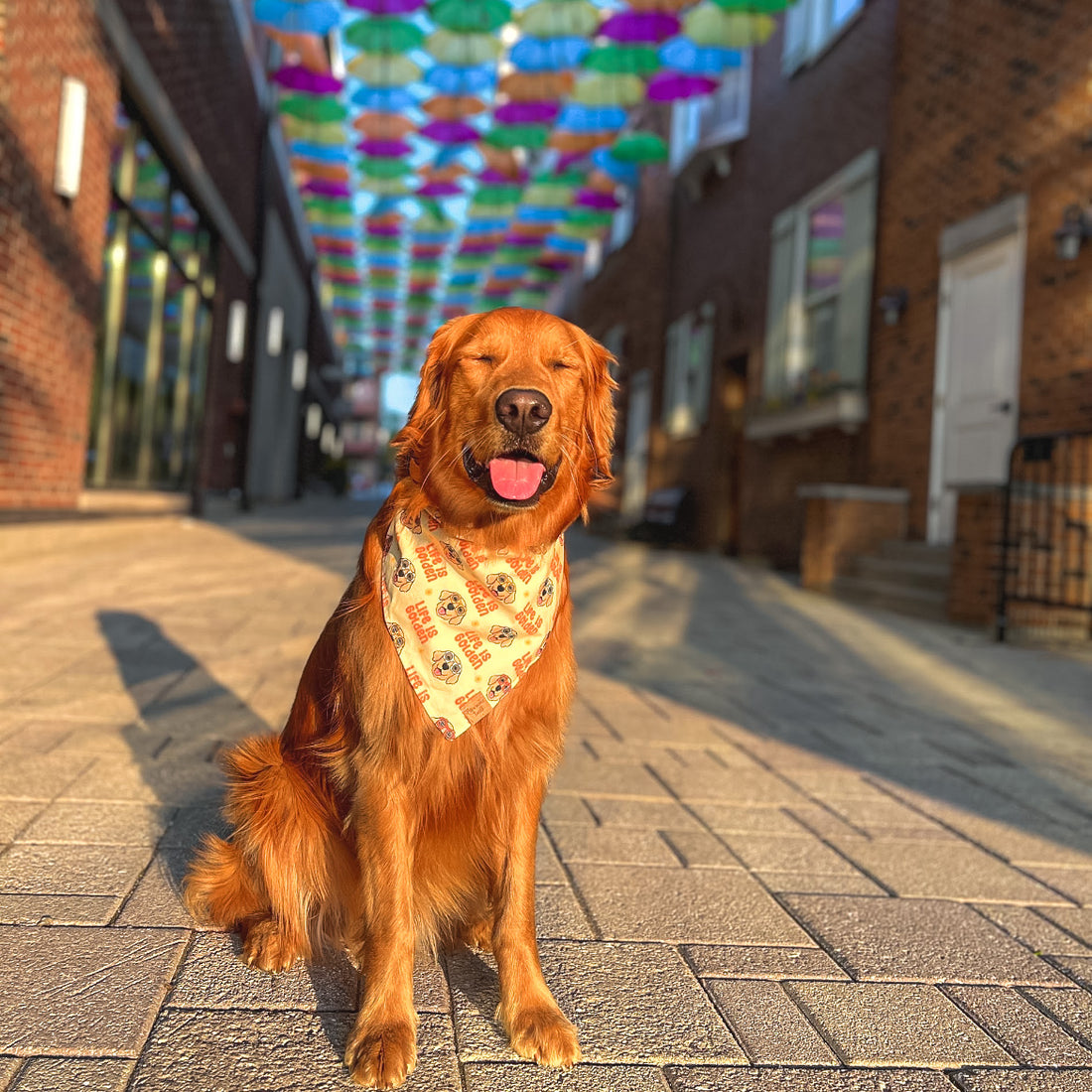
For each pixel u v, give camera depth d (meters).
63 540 8.07
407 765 1.68
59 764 2.85
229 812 1.92
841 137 11.06
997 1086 1.58
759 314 13.22
